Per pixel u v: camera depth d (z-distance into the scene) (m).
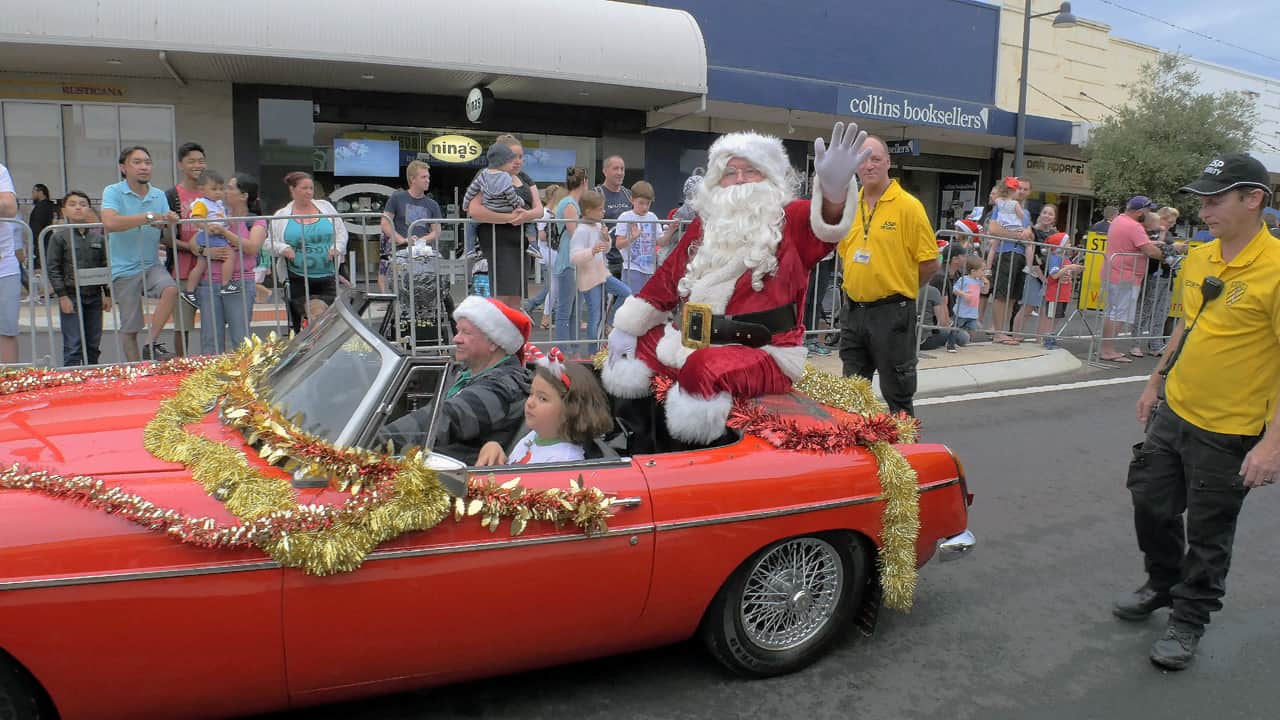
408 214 8.98
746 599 3.36
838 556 3.51
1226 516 3.59
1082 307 10.95
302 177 7.05
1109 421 7.75
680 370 3.74
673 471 3.12
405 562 2.65
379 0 11.56
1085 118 23.45
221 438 2.86
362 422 2.83
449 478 2.63
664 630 3.18
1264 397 3.48
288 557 2.47
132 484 2.55
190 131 13.37
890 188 5.09
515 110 15.06
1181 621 3.71
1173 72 22.70
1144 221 12.01
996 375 9.38
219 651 2.49
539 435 3.41
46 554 2.31
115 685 2.41
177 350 6.62
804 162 18.98
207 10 10.78
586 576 2.92
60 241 6.30
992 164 22.38
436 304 7.08
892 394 5.26
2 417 2.99
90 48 10.95
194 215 6.58
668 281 3.90
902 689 3.45
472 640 2.81
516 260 7.34
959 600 4.26
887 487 3.45
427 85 13.77
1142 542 4.01
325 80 13.30
